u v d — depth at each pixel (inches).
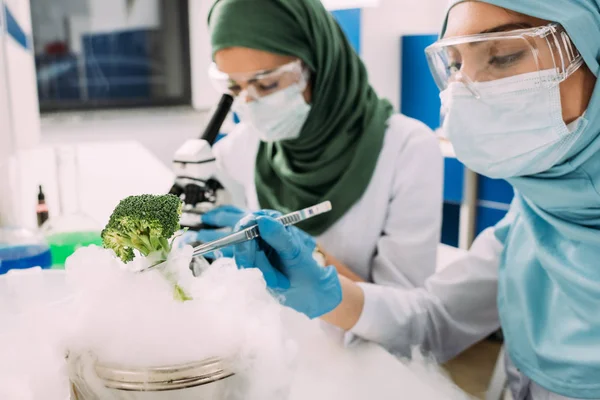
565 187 38.4
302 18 53.6
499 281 45.3
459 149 40.7
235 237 33.1
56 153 67.0
